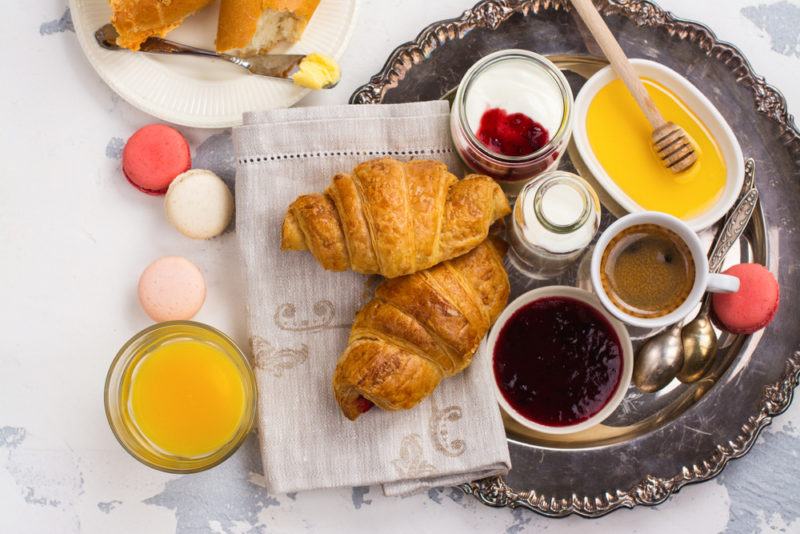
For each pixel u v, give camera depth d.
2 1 0.85
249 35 0.81
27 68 0.85
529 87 0.79
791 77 0.86
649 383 0.82
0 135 0.85
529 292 0.81
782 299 0.83
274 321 0.81
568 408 0.81
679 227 0.79
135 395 0.81
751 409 0.82
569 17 0.83
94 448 0.85
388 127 0.82
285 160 0.81
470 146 0.79
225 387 0.81
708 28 0.83
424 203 0.77
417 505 0.84
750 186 0.83
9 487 0.84
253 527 0.84
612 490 0.81
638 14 0.83
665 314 0.80
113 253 0.85
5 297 0.85
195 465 0.80
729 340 0.83
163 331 0.80
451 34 0.83
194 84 0.84
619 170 0.84
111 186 0.85
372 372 0.77
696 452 0.82
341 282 0.82
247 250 0.81
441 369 0.79
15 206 0.85
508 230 0.83
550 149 0.78
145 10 0.81
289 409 0.81
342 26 0.84
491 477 0.81
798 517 0.84
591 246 0.84
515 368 0.81
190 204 0.82
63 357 0.85
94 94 0.86
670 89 0.84
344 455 0.80
